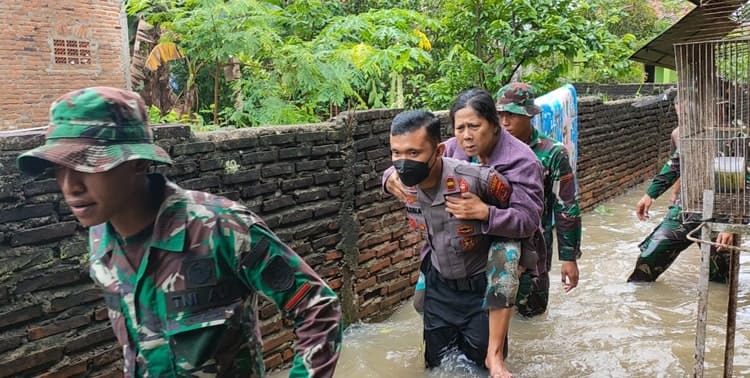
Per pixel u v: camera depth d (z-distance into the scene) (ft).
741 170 9.77
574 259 13.66
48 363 8.67
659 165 36.27
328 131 12.93
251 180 11.34
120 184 5.08
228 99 23.89
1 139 7.95
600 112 27.84
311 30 26.40
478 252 10.59
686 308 15.55
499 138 11.03
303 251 12.52
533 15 26.25
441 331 11.37
